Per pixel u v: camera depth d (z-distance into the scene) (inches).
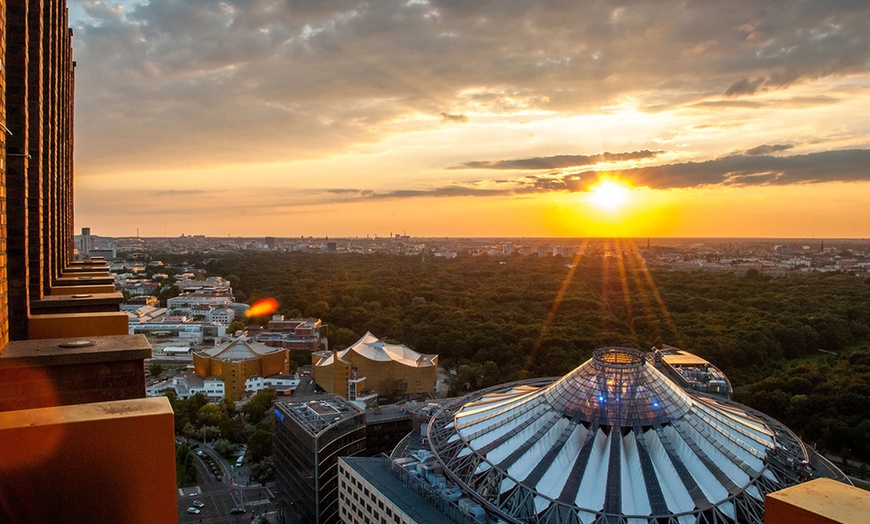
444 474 5295.3
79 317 2140.7
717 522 4360.2
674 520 4343.0
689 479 4650.6
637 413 5113.2
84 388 1589.6
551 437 5162.4
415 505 4859.7
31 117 2620.6
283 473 7293.3
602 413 5147.6
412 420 7337.6
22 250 2150.6
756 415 6235.2
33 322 2112.5
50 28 3100.4
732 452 4980.3
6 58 2268.7
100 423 1104.2
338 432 6766.7
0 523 1057.5
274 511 7509.8
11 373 1530.5
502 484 4845.0
